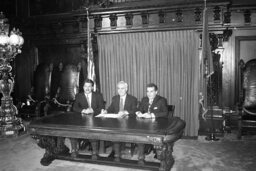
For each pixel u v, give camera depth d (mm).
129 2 5715
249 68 5055
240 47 5199
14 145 4578
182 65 5324
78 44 6395
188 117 5316
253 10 5027
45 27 6645
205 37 4703
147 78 5605
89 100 4438
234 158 3758
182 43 5301
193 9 5188
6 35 5059
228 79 5238
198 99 5180
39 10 6684
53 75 6402
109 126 3076
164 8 5312
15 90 7012
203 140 4738
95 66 5965
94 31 5934
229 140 4676
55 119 3600
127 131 2859
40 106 5883
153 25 5484
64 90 6105
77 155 3680
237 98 5211
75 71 6148
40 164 3639
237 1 5102
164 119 3488
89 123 3279
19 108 6047
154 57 5520
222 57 5219
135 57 5680
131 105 4156
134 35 5664
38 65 6559
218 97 5082
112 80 5898
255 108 4906
